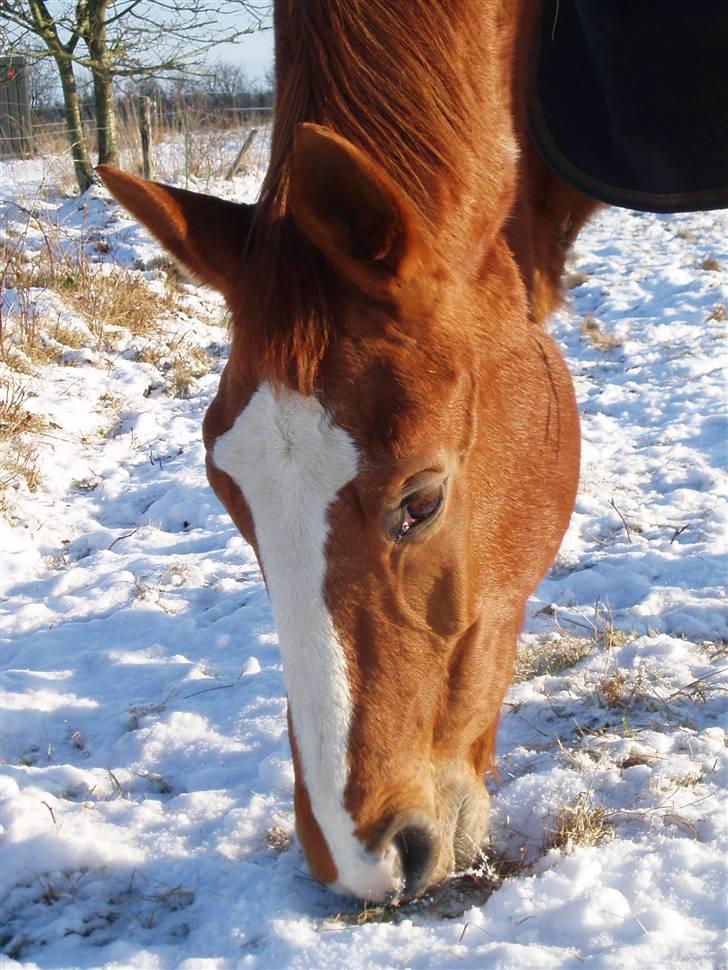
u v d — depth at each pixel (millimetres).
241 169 15016
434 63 2033
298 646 1930
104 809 2904
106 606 4527
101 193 12086
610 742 2834
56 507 5805
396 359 1856
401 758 2012
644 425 6051
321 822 1994
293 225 1869
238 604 4336
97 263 9773
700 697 3090
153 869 2623
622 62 2572
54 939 2402
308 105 1979
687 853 2258
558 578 4238
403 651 1982
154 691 3682
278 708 3363
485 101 2186
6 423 6398
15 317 7957
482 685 2186
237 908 2359
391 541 1896
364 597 1918
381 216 1780
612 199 2641
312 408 1829
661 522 4598
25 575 5008
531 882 2244
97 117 12766
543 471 2357
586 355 7555
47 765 3277
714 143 2590
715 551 4184
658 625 3662
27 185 13570
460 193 2064
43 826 2797
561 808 2521
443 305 1943
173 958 2244
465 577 2055
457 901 2291
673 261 9750
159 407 7379
